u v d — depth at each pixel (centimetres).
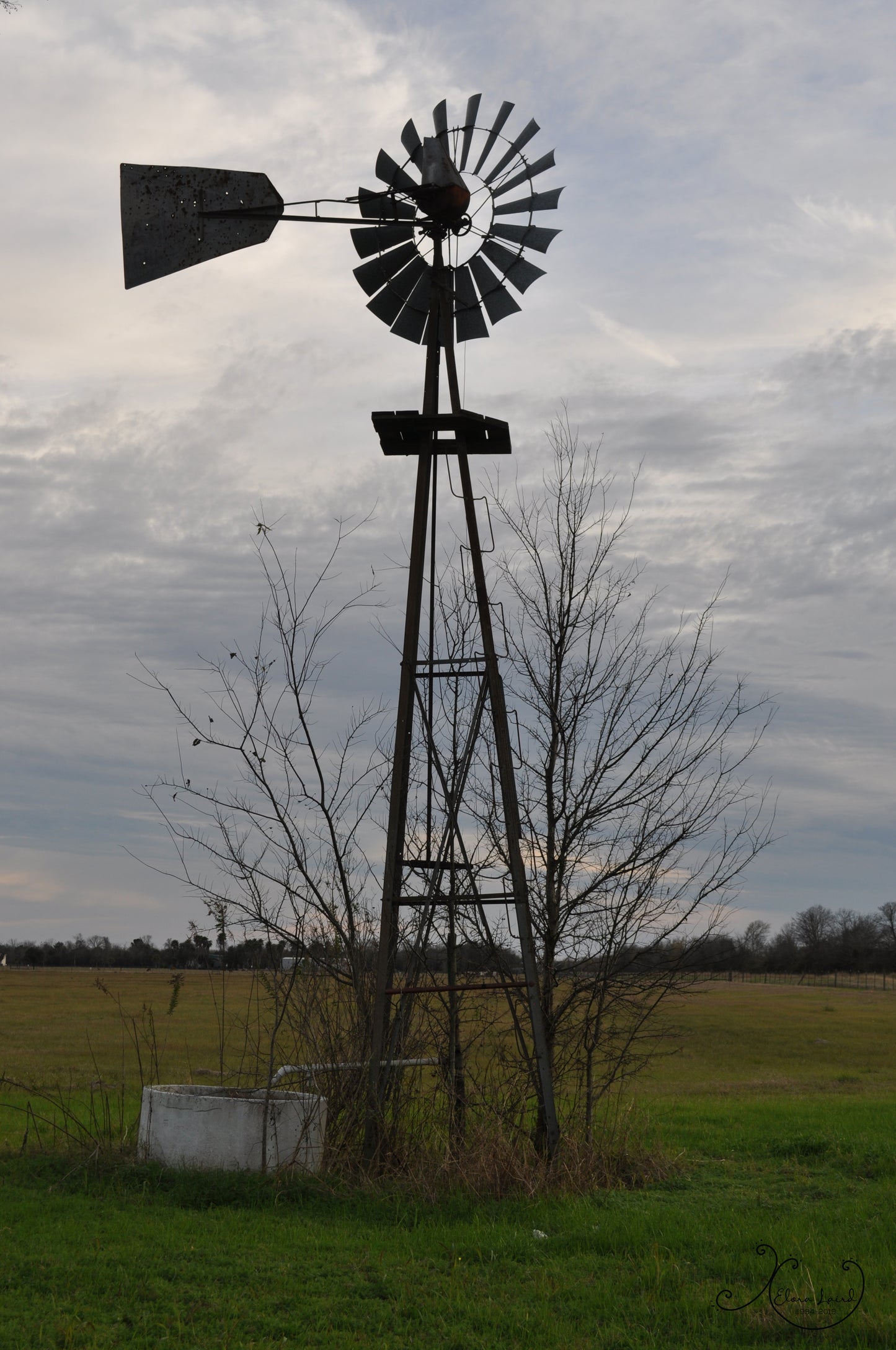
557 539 1169
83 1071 2095
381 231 1112
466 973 1089
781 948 9875
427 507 1102
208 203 1070
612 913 1094
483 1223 830
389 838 1039
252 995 1093
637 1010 1098
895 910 10919
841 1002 6322
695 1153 1200
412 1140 1006
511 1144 995
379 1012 1007
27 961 6594
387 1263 724
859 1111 1666
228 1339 579
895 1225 809
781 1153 1195
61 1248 729
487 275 1112
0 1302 627
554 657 1145
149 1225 796
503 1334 604
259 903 1078
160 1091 992
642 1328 607
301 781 1106
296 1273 694
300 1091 1023
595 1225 821
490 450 1138
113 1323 602
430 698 1096
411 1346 579
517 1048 1087
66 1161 993
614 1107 1259
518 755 1134
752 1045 3622
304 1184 914
